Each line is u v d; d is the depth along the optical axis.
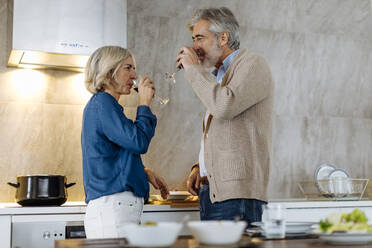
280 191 3.06
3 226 2.16
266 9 3.19
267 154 1.80
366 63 3.38
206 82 1.75
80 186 2.73
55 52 2.38
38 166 2.67
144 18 2.93
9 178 2.62
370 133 3.32
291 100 3.17
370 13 3.42
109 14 2.49
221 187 1.75
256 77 1.73
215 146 1.80
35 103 2.71
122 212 1.81
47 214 2.23
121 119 1.87
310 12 3.29
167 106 2.90
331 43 3.32
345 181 2.77
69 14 2.42
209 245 1.12
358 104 3.32
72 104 2.77
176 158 2.88
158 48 2.93
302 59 3.23
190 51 1.89
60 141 2.73
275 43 3.18
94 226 1.82
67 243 1.25
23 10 2.36
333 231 1.17
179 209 2.37
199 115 2.96
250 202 1.74
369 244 1.15
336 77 3.30
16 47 2.32
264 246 1.12
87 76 2.03
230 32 1.93
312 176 3.14
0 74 2.67
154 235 1.05
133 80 2.07
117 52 2.01
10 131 2.65
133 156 1.90
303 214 2.58
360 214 1.22
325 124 3.22
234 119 1.77
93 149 1.87
